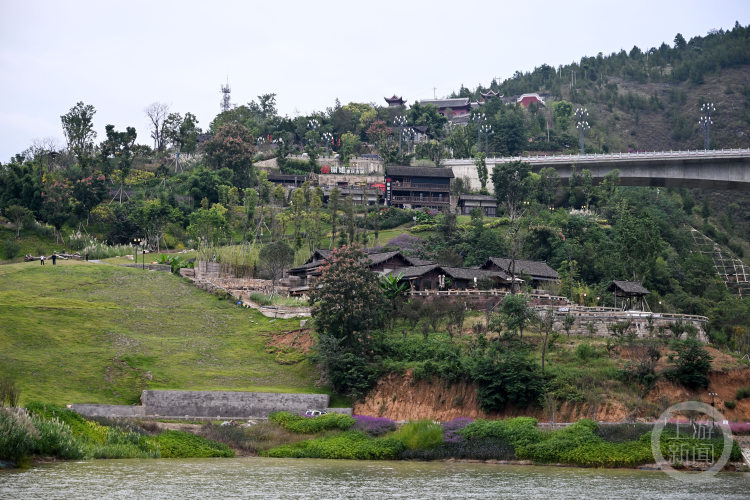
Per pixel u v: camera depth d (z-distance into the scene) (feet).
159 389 343.26
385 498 217.15
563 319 383.86
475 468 271.08
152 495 211.82
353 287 375.86
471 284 463.42
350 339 371.97
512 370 320.91
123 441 278.46
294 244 649.20
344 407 344.08
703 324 383.45
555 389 317.63
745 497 222.69
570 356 349.20
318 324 377.09
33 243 642.22
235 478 241.14
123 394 339.16
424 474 257.14
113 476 234.17
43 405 285.02
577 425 288.92
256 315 459.32
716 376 329.31
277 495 218.38
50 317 412.77
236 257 556.51
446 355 349.41
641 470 264.52
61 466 246.27
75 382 341.00
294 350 403.54
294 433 313.94
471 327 396.16
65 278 496.23
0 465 235.81
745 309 533.14
